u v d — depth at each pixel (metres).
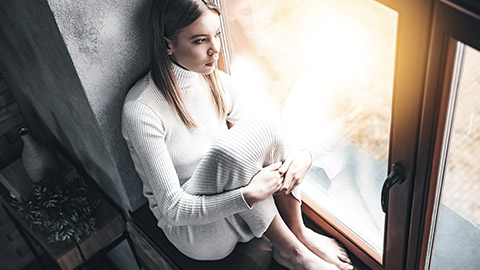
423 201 1.31
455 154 1.21
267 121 1.44
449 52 1.00
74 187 1.93
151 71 1.47
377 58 1.26
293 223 1.67
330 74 1.43
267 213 1.55
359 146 1.49
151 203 1.74
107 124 1.63
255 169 1.44
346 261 1.69
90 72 1.49
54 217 1.84
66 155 2.14
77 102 1.62
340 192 1.67
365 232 1.68
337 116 1.50
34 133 2.25
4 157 2.25
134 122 1.45
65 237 1.82
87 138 1.78
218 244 1.64
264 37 1.55
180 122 1.52
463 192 1.28
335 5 1.28
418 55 1.04
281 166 1.50
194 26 1.30
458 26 0.93
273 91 1.69
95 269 2.60
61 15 1.35
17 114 2.19
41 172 1.98
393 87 1.16
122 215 2.09
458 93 1.08
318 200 1.77
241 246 1.76
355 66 1.33
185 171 1.61
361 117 1.42
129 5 1.44
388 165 1.34
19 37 1.62
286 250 1.63
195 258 1.72
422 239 1.42
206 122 1.58
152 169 1.49
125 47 1.50
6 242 2.69
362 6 1.21
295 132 1.71
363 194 1.59
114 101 1.59
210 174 1.44
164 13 1.32
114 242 2.00
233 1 1.55
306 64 1.49
